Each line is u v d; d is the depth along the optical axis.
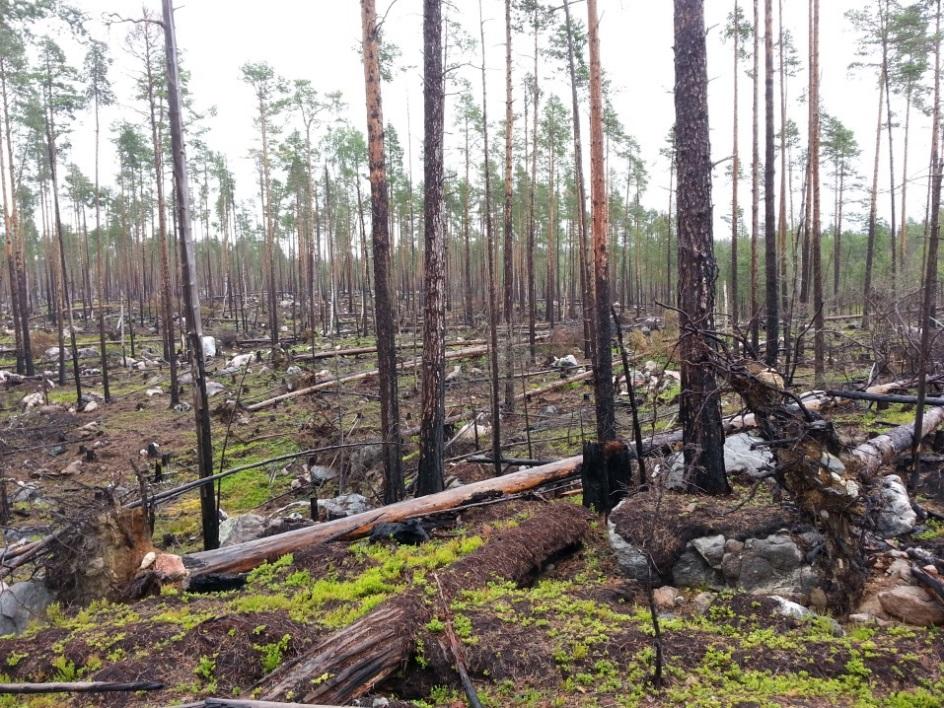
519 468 13.30
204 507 9.43
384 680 5.38
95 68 22.50
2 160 25.83
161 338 36.72
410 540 8.74
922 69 21.77
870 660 5.19
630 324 31.12
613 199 39.47
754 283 19.80
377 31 10.68
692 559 7.15
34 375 27.03
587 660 5.34
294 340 34.25
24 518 13.05
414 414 17.97
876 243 35.12
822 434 6.71
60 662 5.45
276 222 47.25
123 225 39.09
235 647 5.48
